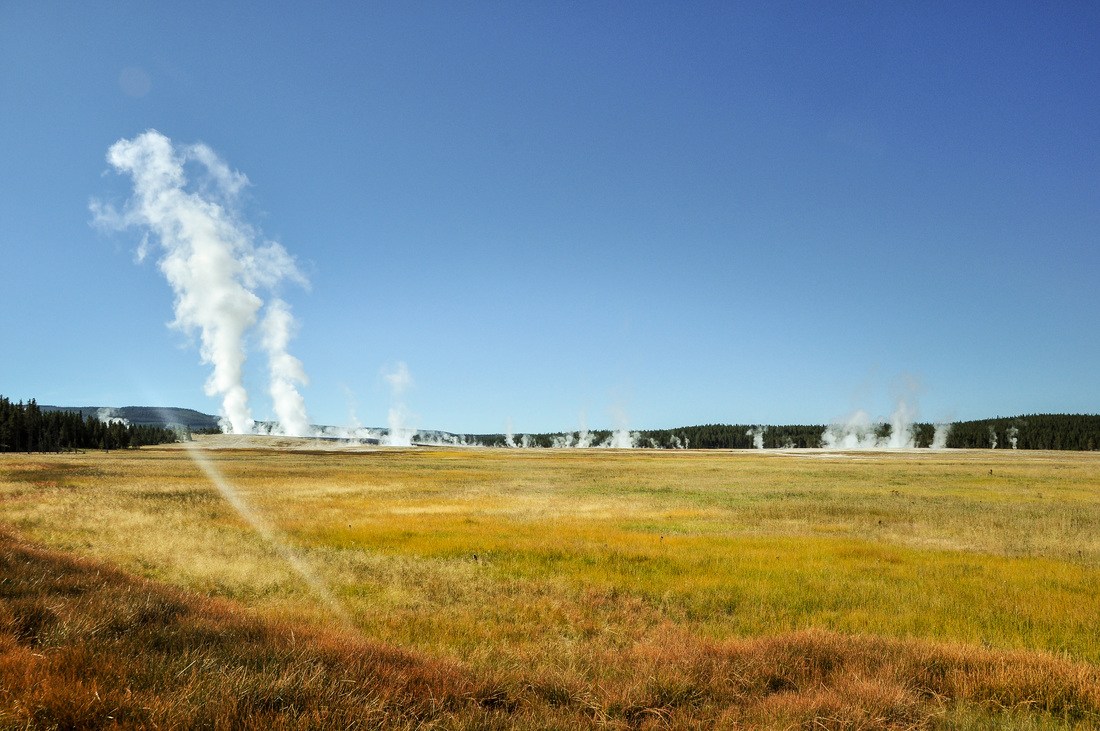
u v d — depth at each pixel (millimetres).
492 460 98625
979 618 12445
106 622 7953
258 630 8672
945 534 24375
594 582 15375
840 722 6645
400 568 16312
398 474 61094
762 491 44250
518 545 20656
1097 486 48156
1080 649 10680
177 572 14695
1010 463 87375
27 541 16016
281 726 5602
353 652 7809
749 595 14258
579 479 56344
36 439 116750
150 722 5363
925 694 7844
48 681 5754
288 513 29125
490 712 6641
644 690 7293
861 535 24141
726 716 6719
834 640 9453
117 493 35219
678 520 28609
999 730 6844
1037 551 20797
